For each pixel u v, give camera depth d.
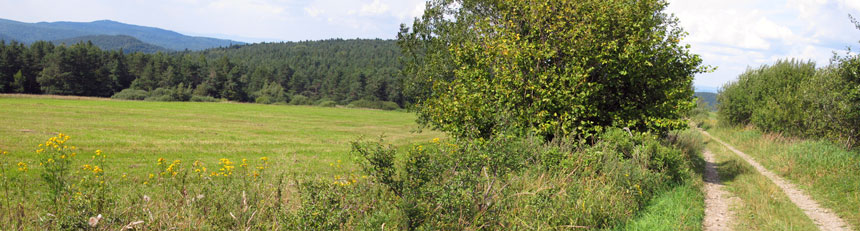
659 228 6.88
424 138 39.81
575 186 7.57
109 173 13.37
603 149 9.96
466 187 5.49
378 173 5.39
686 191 9.92
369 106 132.50
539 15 13.20
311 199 5.09
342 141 33.25
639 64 12.75
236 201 6.16
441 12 17.45
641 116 13.81
